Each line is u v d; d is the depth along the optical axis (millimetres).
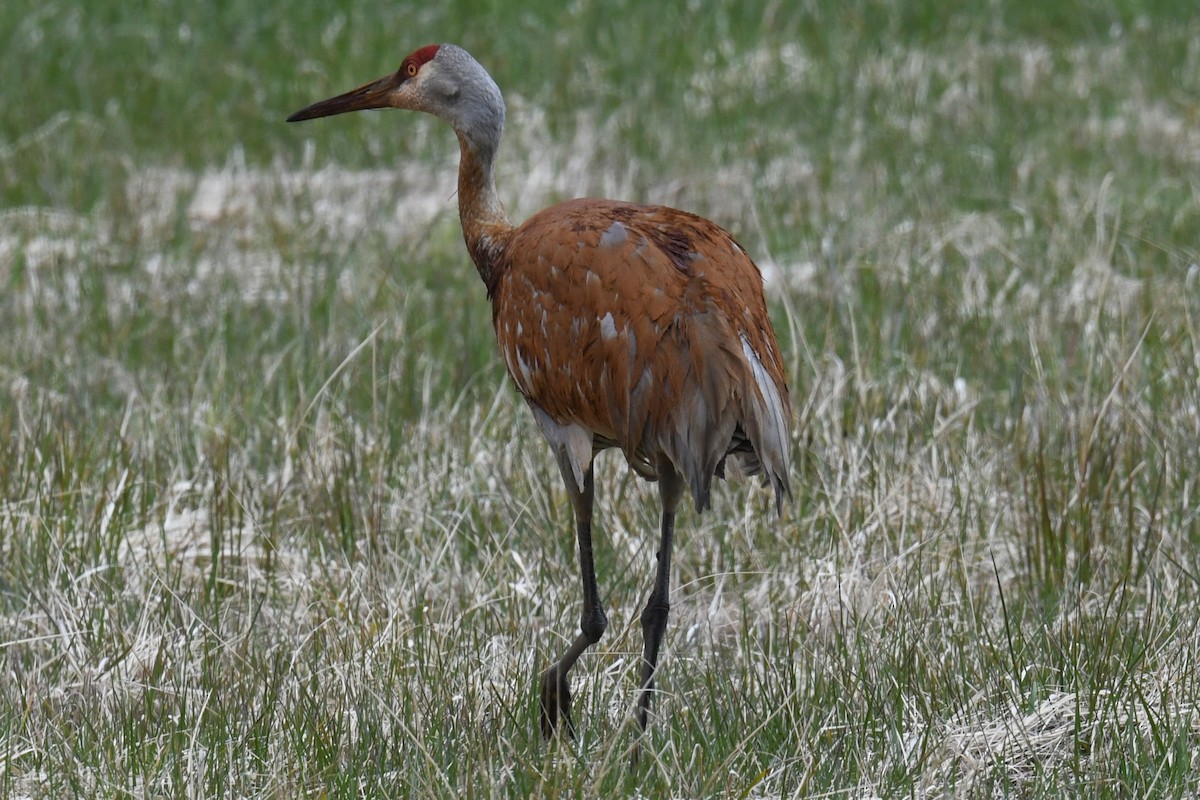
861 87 26031
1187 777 9336
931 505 13000
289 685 10578
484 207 11477
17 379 15789
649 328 9422
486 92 11359
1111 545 12414
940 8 29516
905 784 9328
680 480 9891
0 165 22969
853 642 11195
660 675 10789
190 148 23891
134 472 13766
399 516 13172
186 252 20172
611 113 24844
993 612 11695
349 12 29359
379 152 23953
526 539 12961
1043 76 26203
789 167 22812
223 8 29844
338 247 20031
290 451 14039
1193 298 17125
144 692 10562
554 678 10195
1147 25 28609
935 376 15516
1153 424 13891
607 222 9789
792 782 9422
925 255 18797
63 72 26625
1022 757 9664
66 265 19359
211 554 12688
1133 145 22938
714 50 27703
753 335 9688
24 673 11047
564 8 29531
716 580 12219
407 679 10562
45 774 9633
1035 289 17688
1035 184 21719
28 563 12555
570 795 9172
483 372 15883
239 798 9273
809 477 13664
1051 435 14219
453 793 8922
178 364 16469
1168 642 10766
